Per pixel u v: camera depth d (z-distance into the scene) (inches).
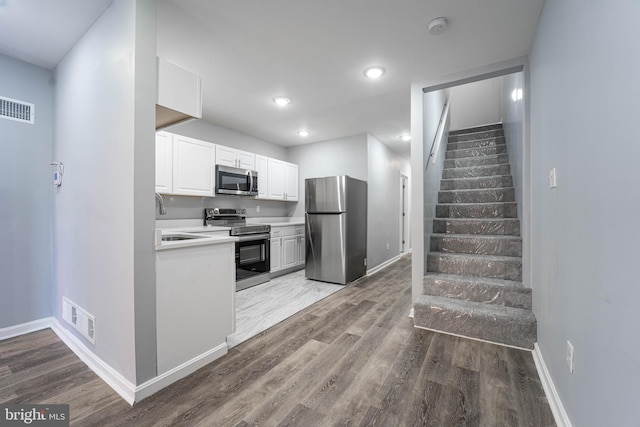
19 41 80.6
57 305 93.4
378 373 70.5
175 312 67.1
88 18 71.0
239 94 119.1
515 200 127.0
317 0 65.5
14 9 67.4
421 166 106.7
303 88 113.3
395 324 101.1
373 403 59.5
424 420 54.5
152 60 61.8
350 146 187.6
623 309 32.8
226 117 148.3
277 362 75.7
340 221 157.6
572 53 48.9
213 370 71.7
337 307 119.9
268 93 118.1
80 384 65.5
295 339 89.5
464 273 107.7
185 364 69.2
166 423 53.6
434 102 137.3
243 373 70.5
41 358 76.9
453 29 76.1
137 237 59.6
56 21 72.1
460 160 163.8
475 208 129.8
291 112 140.8
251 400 60.4
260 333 94.0
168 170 124.2
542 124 70.9
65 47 83.6
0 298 87.8
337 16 71.2
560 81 55.7
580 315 45.5
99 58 70.1
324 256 162.6
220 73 100.8
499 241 110.3
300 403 59.6
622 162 33.0
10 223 89.4
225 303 80.0
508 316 84.6
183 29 76.3
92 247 72.8
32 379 67.4
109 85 66.1
